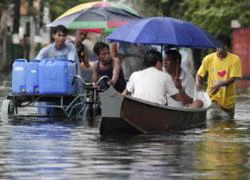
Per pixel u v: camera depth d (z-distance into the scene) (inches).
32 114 1291.8
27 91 1229.1
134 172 711.7
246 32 2659.9
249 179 679.7
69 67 1214.9
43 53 1278.3
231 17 2516.0
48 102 1269.7
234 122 1206.9
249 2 2466.8
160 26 1096.2
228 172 712.4
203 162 769.6
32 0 3703.3
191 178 683.4
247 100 1831.9
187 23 1116.5
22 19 4055.1
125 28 1112.8
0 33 3393.2
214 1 2518.5
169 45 1152.2
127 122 987.3
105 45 1243.8
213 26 2534.5
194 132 1040.8
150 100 1043.3
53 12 3850.9
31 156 804.6
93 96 1233.4
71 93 1215.6
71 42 1280.8
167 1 2977.4
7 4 3390.7
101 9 1401.3
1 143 908.0
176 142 927.7
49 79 1212.5
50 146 882.8
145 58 1057.5
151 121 1010.7
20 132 1025.5
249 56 2691.9
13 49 3420.3
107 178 681.6
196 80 1280.8
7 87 2186.3
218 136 997.2
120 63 1219.2
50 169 726.5
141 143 913.5
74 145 892.0
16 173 705.0
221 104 1263.5
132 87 1061.1
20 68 1230.3
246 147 885.2
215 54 1263.5
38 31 4153.5
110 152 836.0
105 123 991.0
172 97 1053.2
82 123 1151.6
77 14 1395.2
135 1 3383.4
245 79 2674.7
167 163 762.2
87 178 681.6
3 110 1273.4
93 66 1246.9
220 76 1255.5
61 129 1065.5
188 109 1050.7
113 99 979.9
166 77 1050.1
